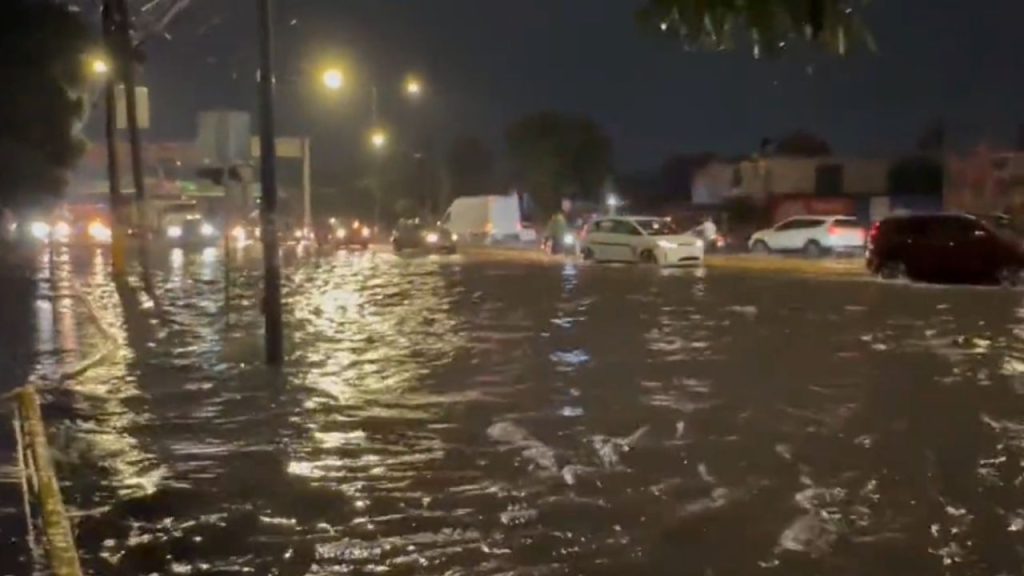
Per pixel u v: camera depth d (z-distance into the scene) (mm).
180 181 73062
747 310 25969
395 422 13109
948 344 19734
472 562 8195
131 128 34781
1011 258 32312
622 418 13289
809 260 46094
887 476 10562
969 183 56875
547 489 10156
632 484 10312
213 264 44750
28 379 16000
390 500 9781
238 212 34188
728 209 64938
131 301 28297
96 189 71438
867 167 68125
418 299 29516
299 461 11227
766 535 8789
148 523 9094
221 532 8867
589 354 18828
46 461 10828
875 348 19266
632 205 74188
